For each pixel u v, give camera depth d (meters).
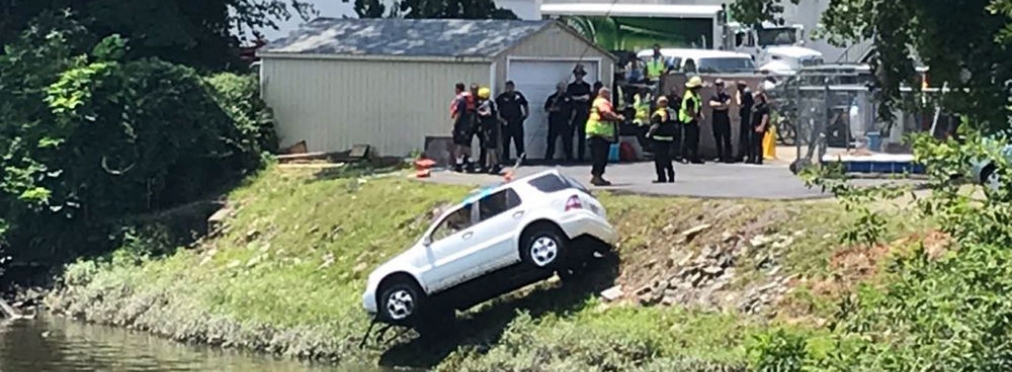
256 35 47.25
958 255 12.41
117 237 35.72
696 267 25.69
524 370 24.03
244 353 27.67
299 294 29.58
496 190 26.50
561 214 26.08
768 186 31.09
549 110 38.22
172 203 38.03
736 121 39.84
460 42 38.88
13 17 43.22
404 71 38.94
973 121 16.33
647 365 22.77
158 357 27.25
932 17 18.86
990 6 14.55
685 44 51.12
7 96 37.72
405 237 30.73
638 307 25.47
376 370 25.78
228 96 39.47
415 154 38.34
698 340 23.55
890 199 14.34
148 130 37.59
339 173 36.59
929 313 12.36
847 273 23.20
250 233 34.06
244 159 39.03
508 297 27.03
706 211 26.92
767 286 24.44
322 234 32.41
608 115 31.64
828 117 32.81
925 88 20.61
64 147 36.84
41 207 36.22
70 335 29.92
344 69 39.75
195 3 45.62
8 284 35.19
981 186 12.56
